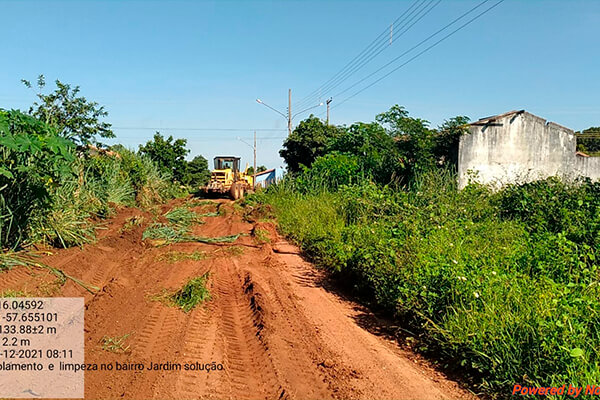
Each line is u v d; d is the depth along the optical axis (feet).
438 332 19.07
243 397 14.62
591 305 16.80
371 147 75.36
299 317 22.57
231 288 26.96
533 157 72.79
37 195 28.12
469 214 37.86
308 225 45.27
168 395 14.35
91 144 51.26
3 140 23.86
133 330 19.36
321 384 15.75
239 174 116.16
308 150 118.01
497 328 16.75
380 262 25.31
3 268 24.38
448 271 20.61
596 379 13.69
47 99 47.93
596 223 28.09
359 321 22.93
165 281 27.32
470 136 69.77
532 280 20.40
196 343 18.49
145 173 67.92
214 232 49.80
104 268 29.71
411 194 45.70
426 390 15.76
